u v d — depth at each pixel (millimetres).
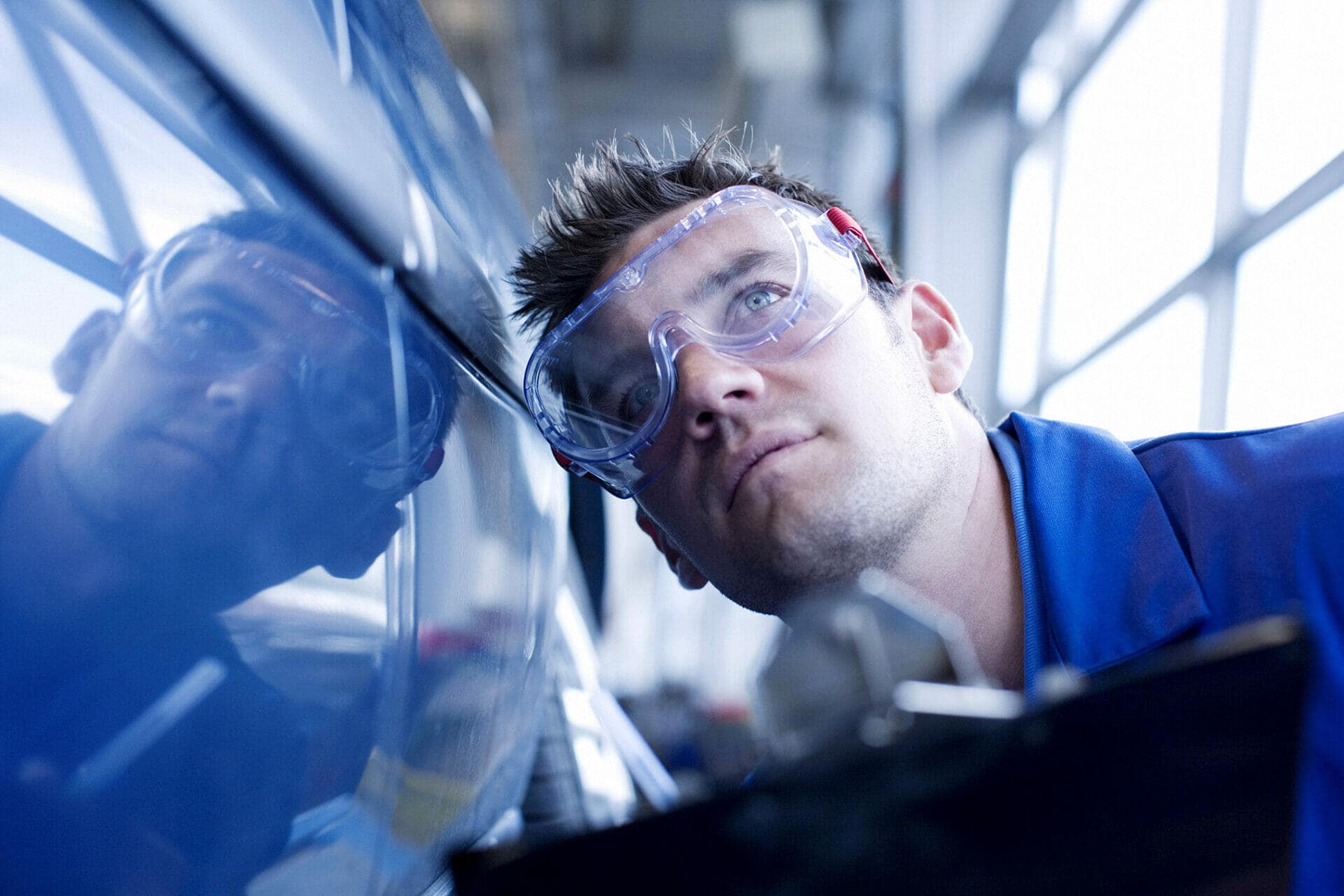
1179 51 4352
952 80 6141
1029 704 318
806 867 300
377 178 508
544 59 7266
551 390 850
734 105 7438
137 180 361
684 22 7566
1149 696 306
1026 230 5828
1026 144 5934
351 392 476
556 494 929
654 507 894
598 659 1288
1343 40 3330
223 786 382
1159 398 4344
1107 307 4840
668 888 313
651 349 832
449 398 612
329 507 450
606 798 1022
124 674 341
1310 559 678
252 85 412
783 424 793
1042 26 5574
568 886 327
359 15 559
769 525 781
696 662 6211
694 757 2779
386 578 494
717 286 837
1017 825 298
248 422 400
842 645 321
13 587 311
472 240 708
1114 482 810
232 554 387
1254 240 3797
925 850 294
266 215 426
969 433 921
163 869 358
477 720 643
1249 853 321
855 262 894
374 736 482
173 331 371
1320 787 579
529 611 768
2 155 315
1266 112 3777
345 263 485
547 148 7777
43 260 324
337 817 460
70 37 342
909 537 816
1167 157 4438
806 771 292
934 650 326
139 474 351
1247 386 3811
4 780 310
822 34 6824
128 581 343
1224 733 313
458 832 651
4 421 311
